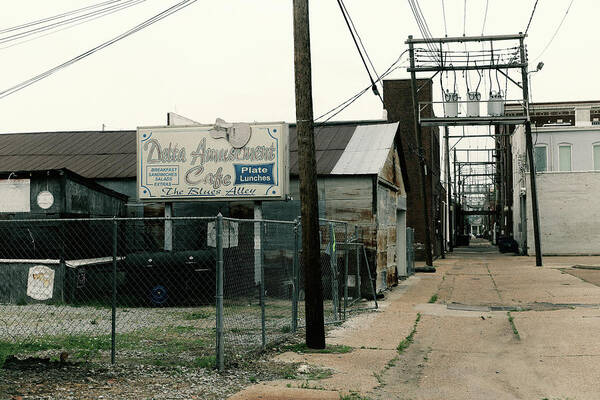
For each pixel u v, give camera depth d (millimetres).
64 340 11055
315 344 10656
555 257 42750
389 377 8586
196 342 10938
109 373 8305
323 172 20297
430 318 14773
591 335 11500
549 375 8633
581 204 43750
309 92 10766
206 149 19516
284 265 17891
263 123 19234
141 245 21281
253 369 8859
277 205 20547
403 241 28062
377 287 19469
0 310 15898
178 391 7418
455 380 8438
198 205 20922
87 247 18859
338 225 20031
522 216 48219
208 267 17188
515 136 54188
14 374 8102
